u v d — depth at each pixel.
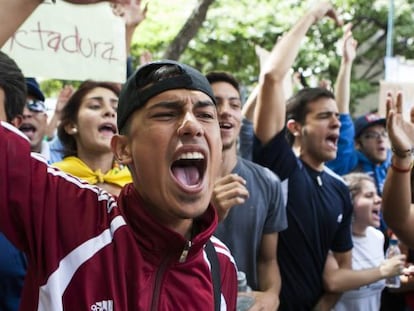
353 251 3.30
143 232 1.30
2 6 1.26
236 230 2.47
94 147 2.54
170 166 1.26
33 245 1.26
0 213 1.25
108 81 2.76
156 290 1.29
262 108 2.80
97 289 1.24
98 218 1.30
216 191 1.98
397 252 3.40
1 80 1.63
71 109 2.60
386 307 3.51
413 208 2.47
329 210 2.93
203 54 9.66
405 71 6.12
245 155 3.12
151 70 1.28
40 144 2.90
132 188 1.35
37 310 1.24
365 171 4.54
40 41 2.61
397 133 2.35
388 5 10.98
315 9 2.96
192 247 1.31
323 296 2.93
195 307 1.33
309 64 10.15
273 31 9.34
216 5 9.32
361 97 12.07
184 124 1.24
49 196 1.29
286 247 2.81
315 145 3.04
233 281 1.53
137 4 3.09
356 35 11.36
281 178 2.84
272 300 2.45
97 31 2.75
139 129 1.27
